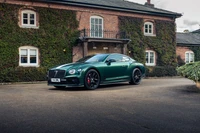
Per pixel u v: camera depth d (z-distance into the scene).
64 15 18.00
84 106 5.33
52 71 8.93
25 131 3.52
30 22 17.00
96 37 17.94
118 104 5.56
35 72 16.33
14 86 11.37
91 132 3.48
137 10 20.89
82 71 8.54
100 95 7.05
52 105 5.45
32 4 16.89
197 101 5.96
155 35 22.31
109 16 20.05
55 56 17.50
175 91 7.89
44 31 17.22
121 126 3.78
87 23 19.00
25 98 6.51
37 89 9.20
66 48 17.94
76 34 18.38
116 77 9.77
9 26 16.02
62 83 8.68
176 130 3.58
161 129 3.62
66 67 8.74
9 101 6.02
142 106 5.32
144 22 21.80
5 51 15.80
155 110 4.92
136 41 21.09
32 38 16.77
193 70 8.21
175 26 23.52
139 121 4.07
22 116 4.41
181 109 5.02
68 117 4.34
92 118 4.27
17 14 16.34
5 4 15.96
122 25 20.55
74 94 7.32
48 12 17.42
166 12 22.84
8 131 3.52
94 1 20.02
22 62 16.52
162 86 9.58
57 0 17.41
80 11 18.70
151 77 20.75
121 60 10.22
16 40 16.22
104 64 9.35
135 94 7.21
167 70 21.98
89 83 8.71
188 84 10.59
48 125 3.83
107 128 3.67
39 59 17.03
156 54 22.48
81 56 18.55
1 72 15.44
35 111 4.82
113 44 19.97
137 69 10.76
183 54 25.38
